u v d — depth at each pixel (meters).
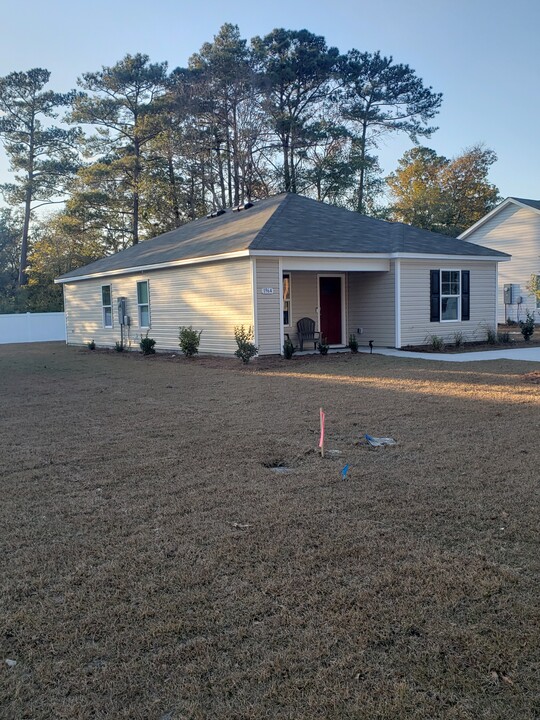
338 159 36.22
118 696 2.44
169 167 36.69
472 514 4.25
